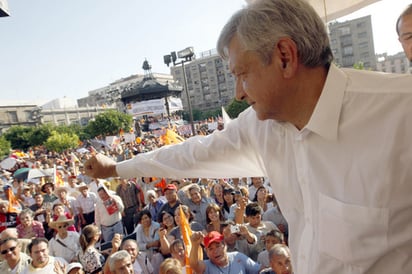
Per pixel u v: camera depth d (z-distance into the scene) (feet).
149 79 152.25
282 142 3.42
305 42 2.72
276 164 3.56
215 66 280.72
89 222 21.62
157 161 4.36
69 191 24.79
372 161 2.67
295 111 3.03
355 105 2.75
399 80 2.72
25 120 247.91
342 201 2.87
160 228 14.43
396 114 2.57
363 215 2.74
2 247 12.39
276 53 2.77
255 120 3.73
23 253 13.29
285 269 9.58
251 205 14.25
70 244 15.51
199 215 17.90
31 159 65.62
